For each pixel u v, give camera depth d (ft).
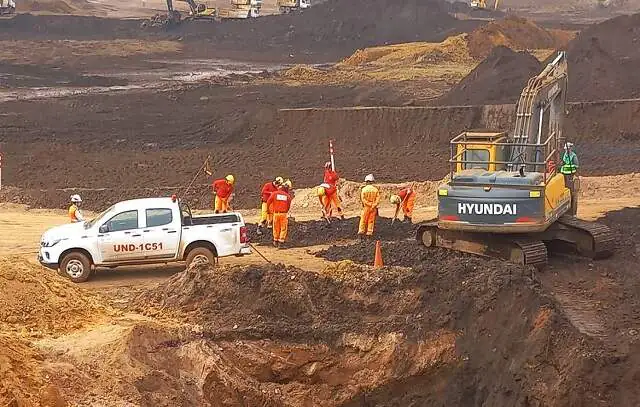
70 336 46.32
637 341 48.03
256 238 73.92
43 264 62.18
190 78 201.05
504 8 406.41
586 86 144.05
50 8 338.54
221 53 253.24
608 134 124.88
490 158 64.49
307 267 64.75
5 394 35.14
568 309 55.01
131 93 175.52
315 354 50.16
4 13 307.37
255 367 49.06
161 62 233.14
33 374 38.50
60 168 112.37
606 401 45.70
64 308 49.44
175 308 53.21
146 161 116.88
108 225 62.28
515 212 59.52
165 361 46.09
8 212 88.69
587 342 48.16
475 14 353.92
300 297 53.36
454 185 61.21
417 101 150.41
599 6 414.62
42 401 36.65
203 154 121.19
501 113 125.18
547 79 68.18
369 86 177.58
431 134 126.52
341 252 67.92
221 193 77.10
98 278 63.57
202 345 47.42
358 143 127.03
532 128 65.62
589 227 63.72
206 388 45.50
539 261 60.70
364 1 294.05
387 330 50.96
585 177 97.60
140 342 46.01
